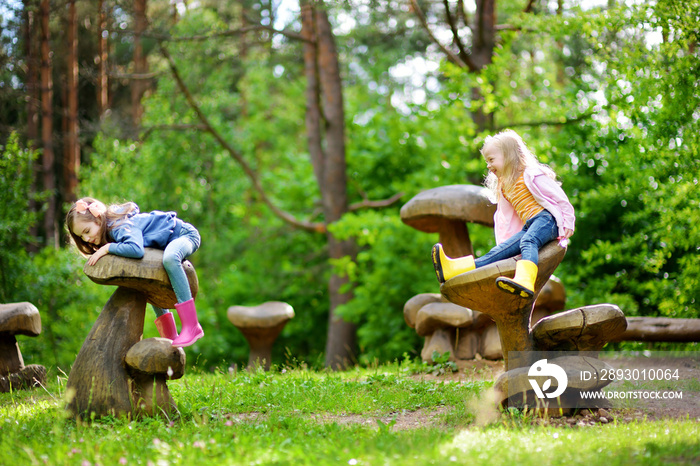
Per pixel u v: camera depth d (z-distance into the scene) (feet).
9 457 12.67
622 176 34.73
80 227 15.93
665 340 23.49
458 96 38.32
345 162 52.90
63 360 38.40
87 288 40.88
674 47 26.48
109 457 12.59
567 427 14.37
